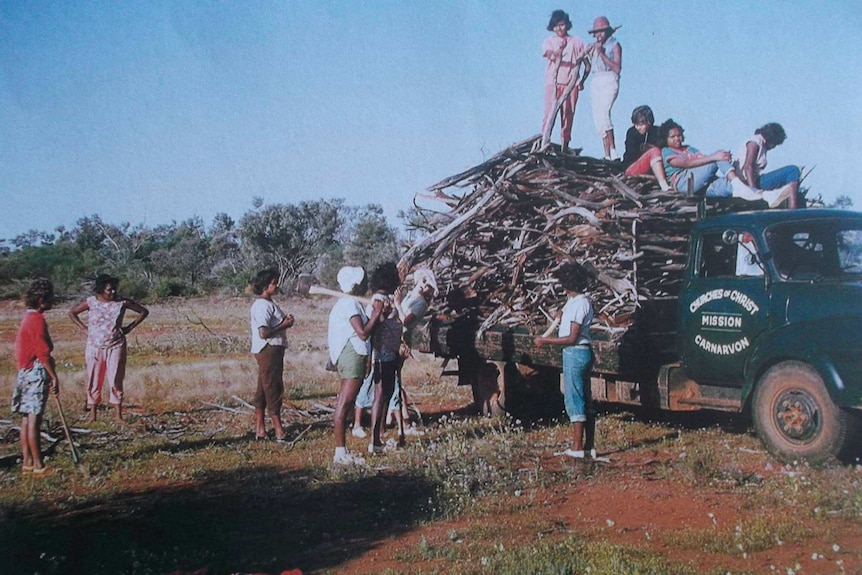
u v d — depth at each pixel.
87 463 8.34
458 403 12.38
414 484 7.18
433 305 11.66
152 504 6.82
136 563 5.19
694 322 8.49
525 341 9.78
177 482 7.62
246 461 8.45
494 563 5.05
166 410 12.07
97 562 5.36
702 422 9.96
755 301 7.92
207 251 54.94
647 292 9.06
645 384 8.88
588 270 9.04
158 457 8.76
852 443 7.22
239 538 5.89
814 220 8.16
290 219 51.22
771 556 5.23
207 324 27.47
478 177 11.41
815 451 7.33
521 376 10.62
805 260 8.00
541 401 10.69
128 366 16.67
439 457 8.03
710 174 9.91
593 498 6.71
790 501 6.35
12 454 9.12
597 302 9.38
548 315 9.73
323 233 52.16
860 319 7.07
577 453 7.97
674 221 9.13
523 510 6.41
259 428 9.70
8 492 7.25
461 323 11.20
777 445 7.65
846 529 5.76
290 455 8.80
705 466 7.29
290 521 6.27
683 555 5.29
